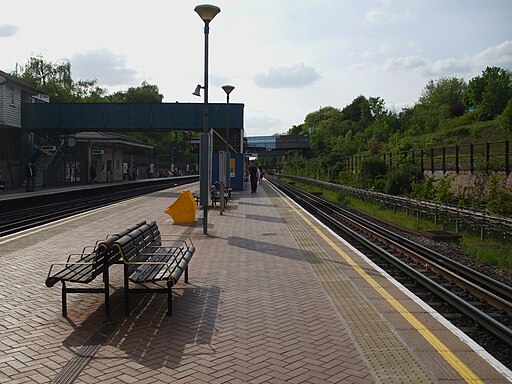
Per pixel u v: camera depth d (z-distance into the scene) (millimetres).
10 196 25266
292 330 6148
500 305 8094
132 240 7352
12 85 37656
